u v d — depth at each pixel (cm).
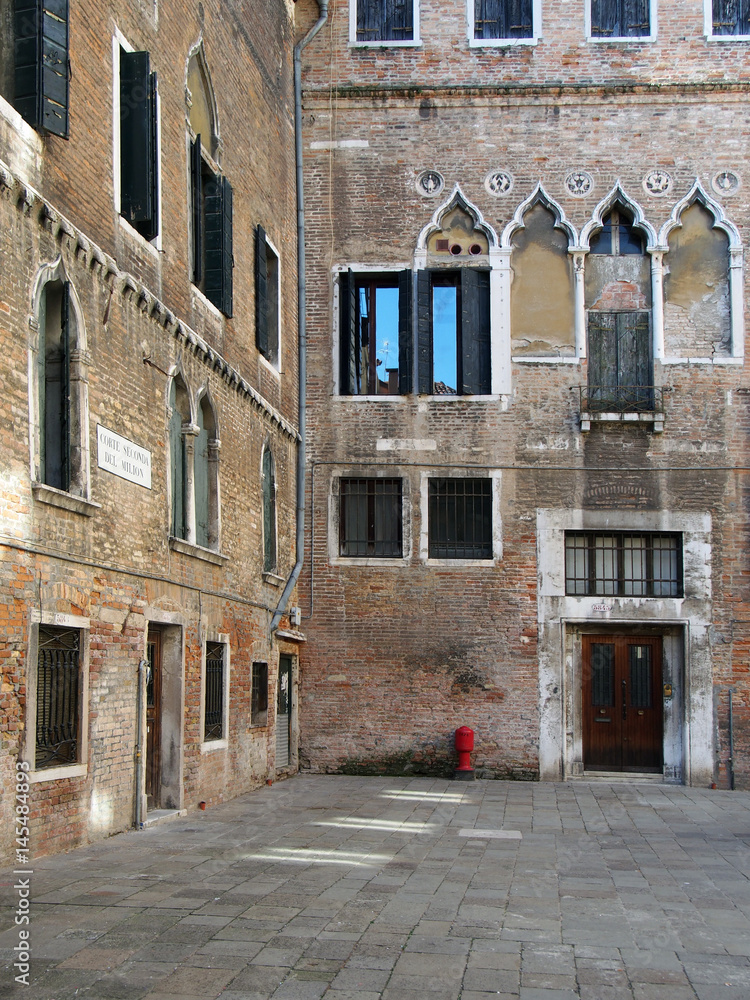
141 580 1155
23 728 904
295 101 1930
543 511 1859
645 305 1903
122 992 600
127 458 1123
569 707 1856
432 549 1873
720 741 1797
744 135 1900
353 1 1961
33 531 922
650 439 1861
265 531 1706
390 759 1828
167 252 1264
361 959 675
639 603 1831
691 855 1102
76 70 1034
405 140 1936
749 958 694
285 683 1802
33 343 931
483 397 1881
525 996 610
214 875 914
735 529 1839
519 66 1934
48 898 806
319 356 1909
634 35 1939
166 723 1275
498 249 1905
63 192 1000
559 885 923
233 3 1561
